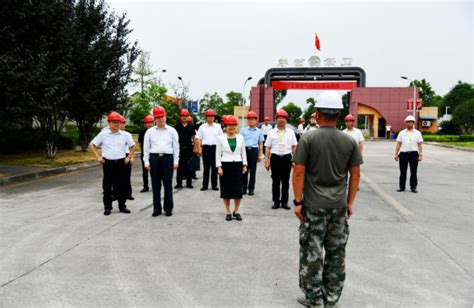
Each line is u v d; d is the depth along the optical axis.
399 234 5.90
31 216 6.89
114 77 18.41
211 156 9.82
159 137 6.97
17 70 10.42
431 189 10.12
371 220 6.78
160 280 4.09
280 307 3.53
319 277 3.41
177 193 9.45
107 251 4.99
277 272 4.34
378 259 4.78
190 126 10.40
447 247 5.28
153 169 6.96
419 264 4.62
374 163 16.58
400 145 9.77
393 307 3.54
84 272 4.29
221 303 3.59
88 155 17.45
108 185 7.06
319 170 3.34
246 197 9.02
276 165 7.59
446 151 24.11
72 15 13.96
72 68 13.34
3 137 16.91
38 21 11.33
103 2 18.69
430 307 3.55
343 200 3.38
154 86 30.62
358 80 43.59
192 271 4.34
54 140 15.98
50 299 3.64
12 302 3.57
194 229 6.10
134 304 3.55
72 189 9.86
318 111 3.43
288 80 43.97
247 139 9.27
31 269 4.37
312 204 3.37
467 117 45.38
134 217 6.89
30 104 10.80
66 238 5.55
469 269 4.47
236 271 4.36
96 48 17.36
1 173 11.59
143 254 4.89
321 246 3.41
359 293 3.83
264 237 5.68
